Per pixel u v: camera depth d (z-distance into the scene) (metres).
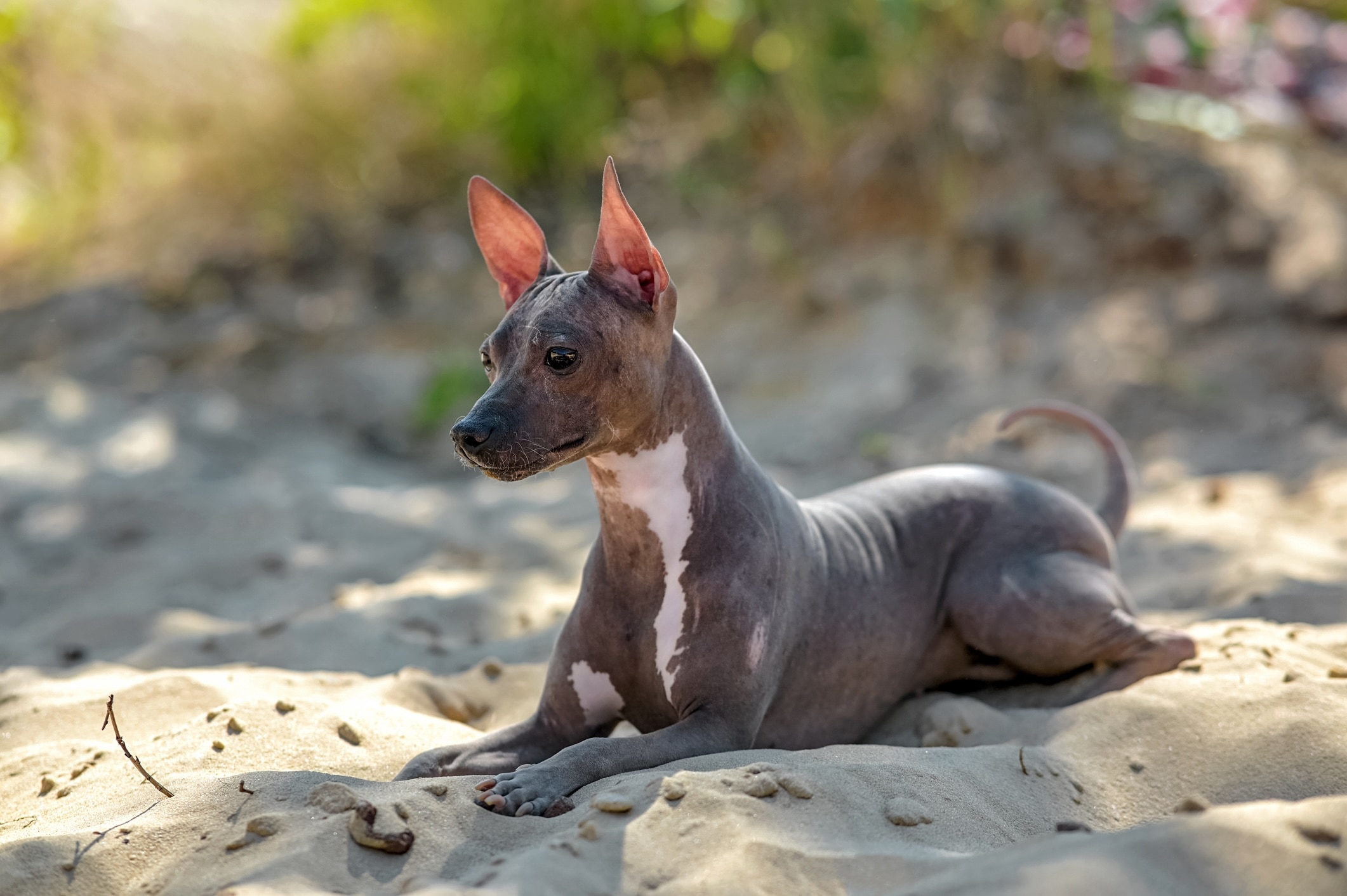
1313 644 5.56
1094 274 11.97
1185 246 11.84
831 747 4.61
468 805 4.02
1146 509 8.52
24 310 14.92
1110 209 12.16
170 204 16.30
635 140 15.59
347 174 15.87
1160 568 7.24
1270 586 6.55
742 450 4.95
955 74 13.41
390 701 5.60
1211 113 13.11
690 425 4.73
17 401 12.52
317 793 4.00
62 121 15.71
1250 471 9.26
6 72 15.12
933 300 12.29
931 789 4.20
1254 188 12.22
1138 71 13.62
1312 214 11.97
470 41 15.20
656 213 14.63
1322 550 7.32
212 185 16.20
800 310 12.78
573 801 4.10
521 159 15.13
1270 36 14.52
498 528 9.13
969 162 12.80
